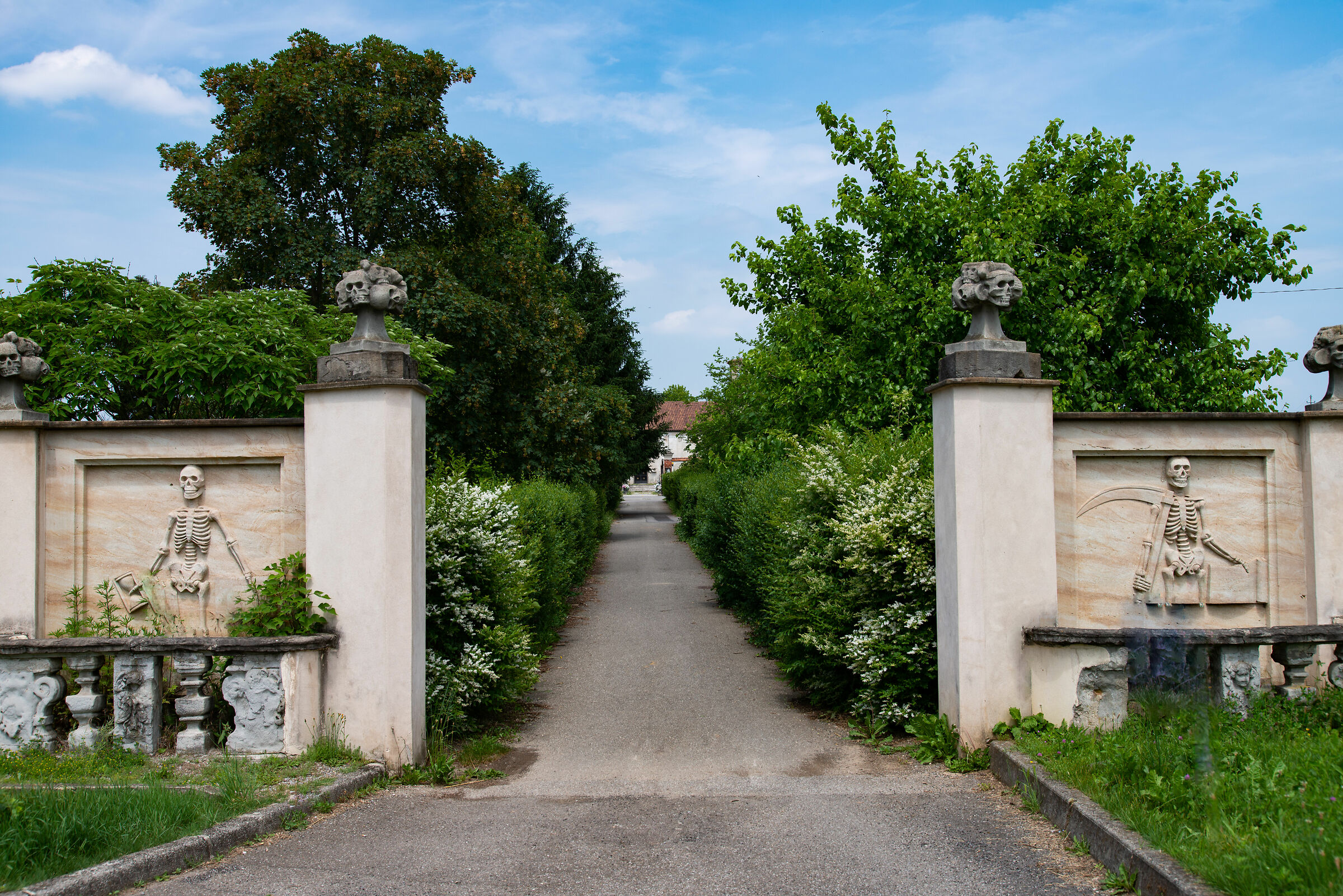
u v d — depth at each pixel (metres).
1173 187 14.53
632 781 5.70
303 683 5.55
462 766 5.98
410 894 3.65
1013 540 5.77
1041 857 3.97
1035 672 5.70
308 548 5.72
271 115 16.75
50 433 6.19
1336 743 4.48
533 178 37.56
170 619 6.12
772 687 8.79
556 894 3.66
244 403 9.61
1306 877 2.99
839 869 3.91
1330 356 6.31
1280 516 6.30
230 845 4.18
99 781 4.87
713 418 29.17
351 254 16.58
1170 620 6.21
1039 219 13.34
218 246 17.06
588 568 20.05
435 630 6.73
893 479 7.23
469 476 16.11
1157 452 6.25
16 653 5.57
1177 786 4.02
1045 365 13.02
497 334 17.66
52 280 9.81
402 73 18.09
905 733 6.76
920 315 13.05
